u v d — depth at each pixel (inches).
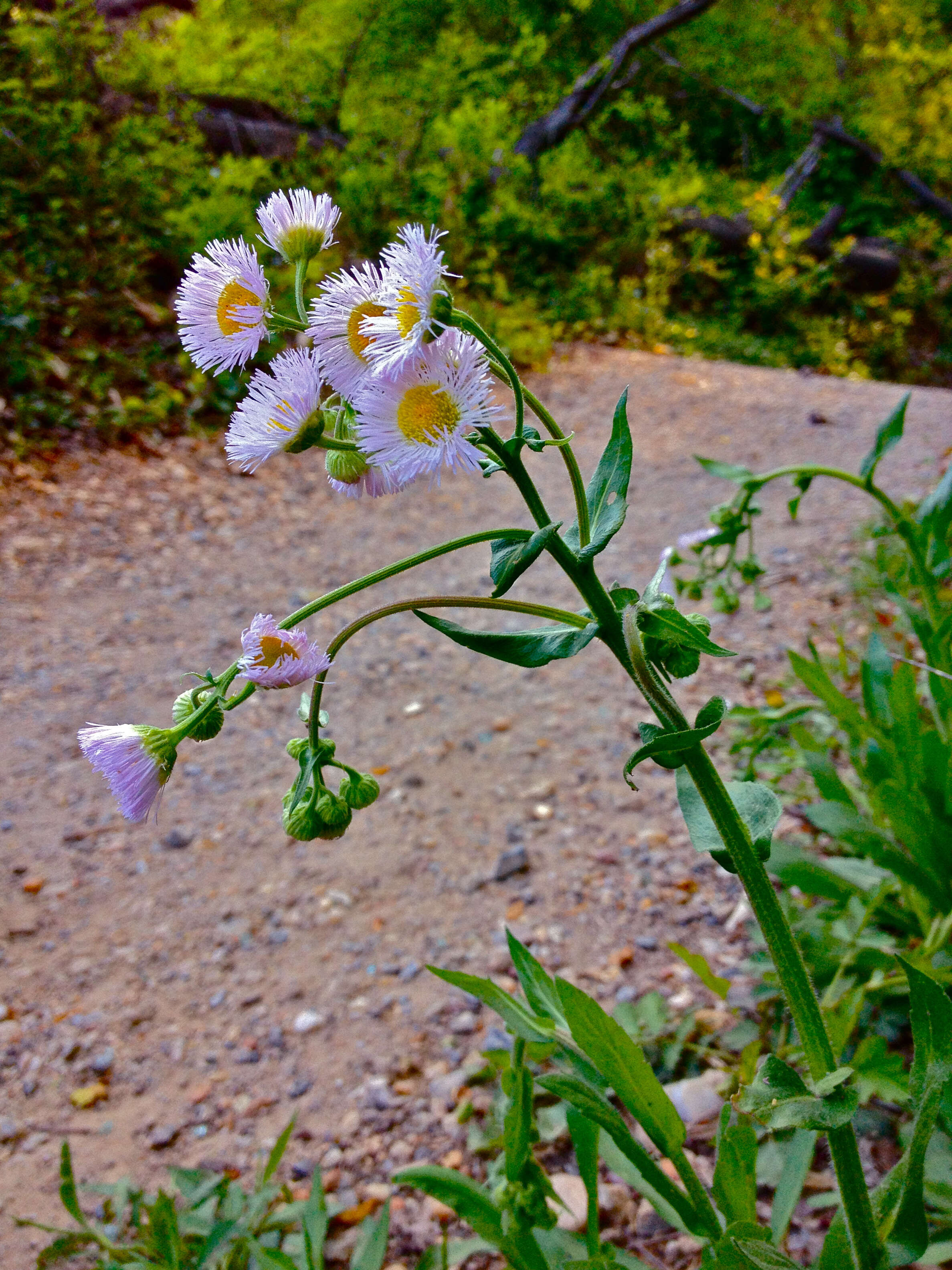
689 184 72.4
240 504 36.5
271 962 18.2
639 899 18.8
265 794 22.8
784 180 86.0
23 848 21.0
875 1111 13.6
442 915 19.0
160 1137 15.0
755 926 17.7
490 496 38.4
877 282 78.6
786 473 14.7
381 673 27.3
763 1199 12.8
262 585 31.6
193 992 17.7
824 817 14.6
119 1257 12.2
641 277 67.1
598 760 23.2
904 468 37.6
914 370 72.2
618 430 7.8
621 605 7.9
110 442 37.9
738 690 24.7
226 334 7.4
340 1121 15.1
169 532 34.1
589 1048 8.8
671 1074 14.8
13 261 41.5
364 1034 16.6
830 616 27.3
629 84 82.7
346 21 69.1
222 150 59.3
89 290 43.0
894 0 92.3
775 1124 7.4
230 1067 16.2
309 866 20.4
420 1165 10.6
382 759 23.6
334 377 7.2
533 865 20.0
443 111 66.1
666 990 16.5
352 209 54.9
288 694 26.6
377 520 36.3
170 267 47.1
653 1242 12.7
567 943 18.0
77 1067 16.3
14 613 28.9
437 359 6.6
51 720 24.8
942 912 14.3
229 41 61.7
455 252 55.0
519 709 25.5
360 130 61.4
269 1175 13.0
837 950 14.4
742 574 15.6
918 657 23.7
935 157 85.7
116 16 61.7
